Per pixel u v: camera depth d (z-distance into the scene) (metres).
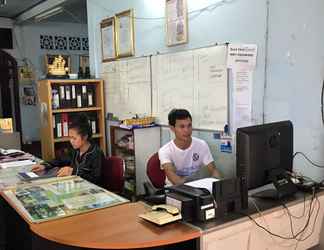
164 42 3.49
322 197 2.08
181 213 1.64
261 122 2.62
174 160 2.74
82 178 2.55
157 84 3.63
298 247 2.01
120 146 4.09
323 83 2.21
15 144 3.99
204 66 3.05
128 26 3.96
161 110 3.62
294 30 2.35
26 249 2.40
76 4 5.57
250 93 2.69
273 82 2.52
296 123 2.39
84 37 7.96
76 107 4.47
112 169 2.70
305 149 2.35
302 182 2.13
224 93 2.89
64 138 4.36
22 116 7.60
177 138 2.71
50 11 5.88
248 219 1.71
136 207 1.88
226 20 2.83
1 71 7.34
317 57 2.23
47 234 1.56
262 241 1.80
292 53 2.38
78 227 1.63
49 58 7.59
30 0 5.95
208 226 1.60
